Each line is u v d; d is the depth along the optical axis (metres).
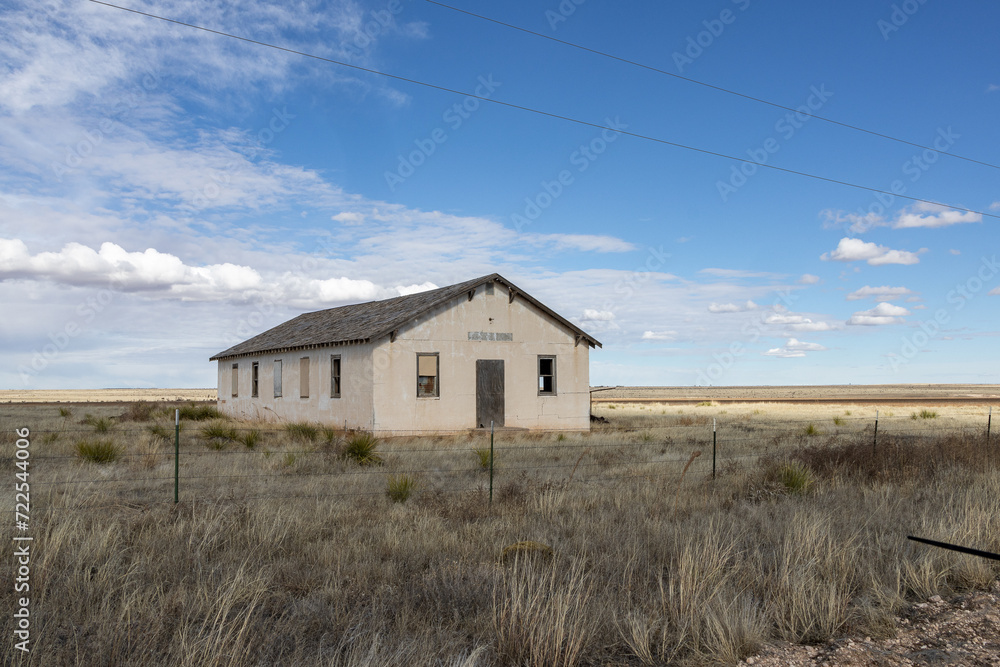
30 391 164.25
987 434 16.34
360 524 8.95
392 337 23.11
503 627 5.14
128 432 22.05
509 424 25.23
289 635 5.18
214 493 10.99
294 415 28.44
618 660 4.96
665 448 19.06
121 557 6.81
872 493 11.13
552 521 9.15
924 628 5.53
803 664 4.84
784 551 7.02
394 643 4.97
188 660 4.41
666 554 7.40
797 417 38.53
